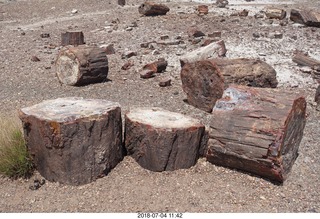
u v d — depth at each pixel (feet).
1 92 30.73
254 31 43.73
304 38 41.75
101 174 18.42
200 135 19.15
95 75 31.07
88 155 17.87
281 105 17.94
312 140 22.56
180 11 54.08
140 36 44.11
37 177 18.69
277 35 41.63
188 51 38.40
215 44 35.19
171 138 18.17
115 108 18.70
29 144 18.70
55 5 62.69
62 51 31.01
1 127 20.27
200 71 25.72
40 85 31.89
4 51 41.70
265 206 16.98
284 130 17.28
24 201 17.48
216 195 17.53
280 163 17.40
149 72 32.68
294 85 30.86
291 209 16.83
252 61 25.39
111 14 55.57
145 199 17.30
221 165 19.34
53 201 17.37
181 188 17.90
